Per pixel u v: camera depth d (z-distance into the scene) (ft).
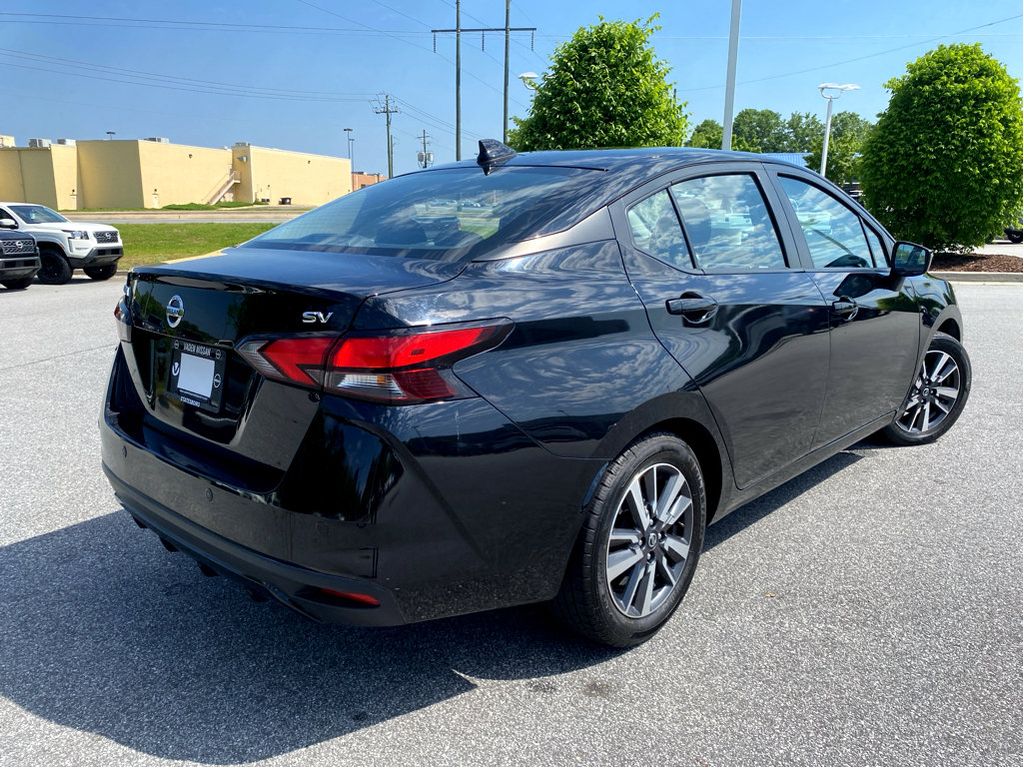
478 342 6.96
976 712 7.61
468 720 7.55
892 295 12.76
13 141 210.38
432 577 6.96
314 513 6.66
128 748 7.13
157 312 8.25
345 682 8.16
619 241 8.62
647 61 45.42
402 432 6.55
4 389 20.29
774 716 7.57
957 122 49.19
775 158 11.51
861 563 10.81
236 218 123.34
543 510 7.41
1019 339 27.86
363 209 9.93
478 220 8.54
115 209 177.99
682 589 9.09
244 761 6.98
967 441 16.28
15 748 7.11
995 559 10.92
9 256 43.27
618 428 7.75
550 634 9.09
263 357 6.93
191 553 7.99
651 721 7.51
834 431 11.80
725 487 9.61
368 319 6.58
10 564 10.71
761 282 10.00
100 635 9.00
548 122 45.85
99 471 14.32
